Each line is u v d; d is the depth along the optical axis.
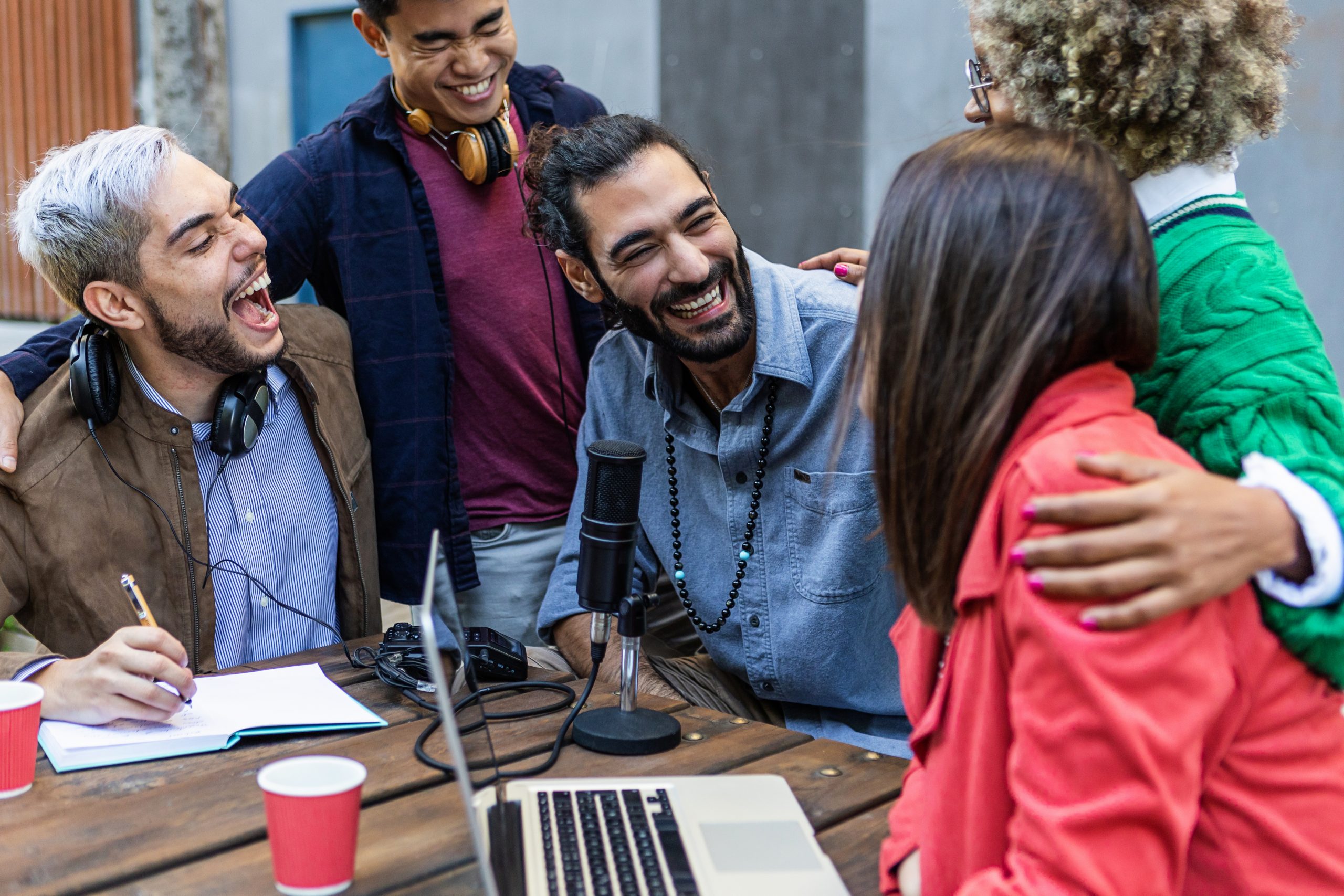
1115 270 0.82
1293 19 1.24
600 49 4.78
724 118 4.62
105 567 1.77
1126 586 0.75
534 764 1.30
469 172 2.09
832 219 4.51
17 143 6.18
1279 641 0.86
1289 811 0.82
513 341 2.16
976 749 0.83
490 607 2.24
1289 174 3.88
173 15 5.13
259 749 1.36
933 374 0.84
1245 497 0.82
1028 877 0.75
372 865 1.07
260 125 5.29
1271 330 1.12
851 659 1.71
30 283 6.42
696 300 1.62
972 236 0.83
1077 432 0.81
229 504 1.88
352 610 2.04
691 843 1.08
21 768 1.22
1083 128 1.21
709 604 1.83
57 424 1.75
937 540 0.86
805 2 4.44
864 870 1.06
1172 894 0.74
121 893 1.02
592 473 1.38
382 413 2.11
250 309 1.80
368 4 1.98
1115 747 0.73
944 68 4.24
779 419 1.70
